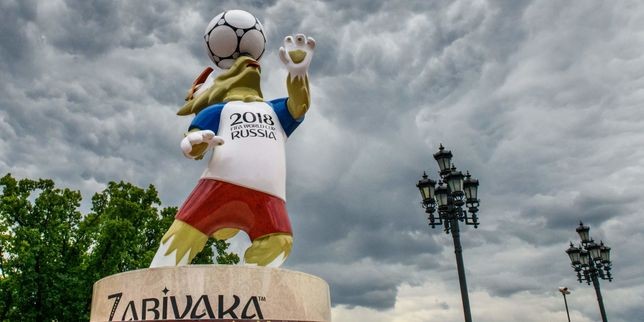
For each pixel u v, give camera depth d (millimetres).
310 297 5875
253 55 7656
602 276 20438
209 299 5348
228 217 6527
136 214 21438
